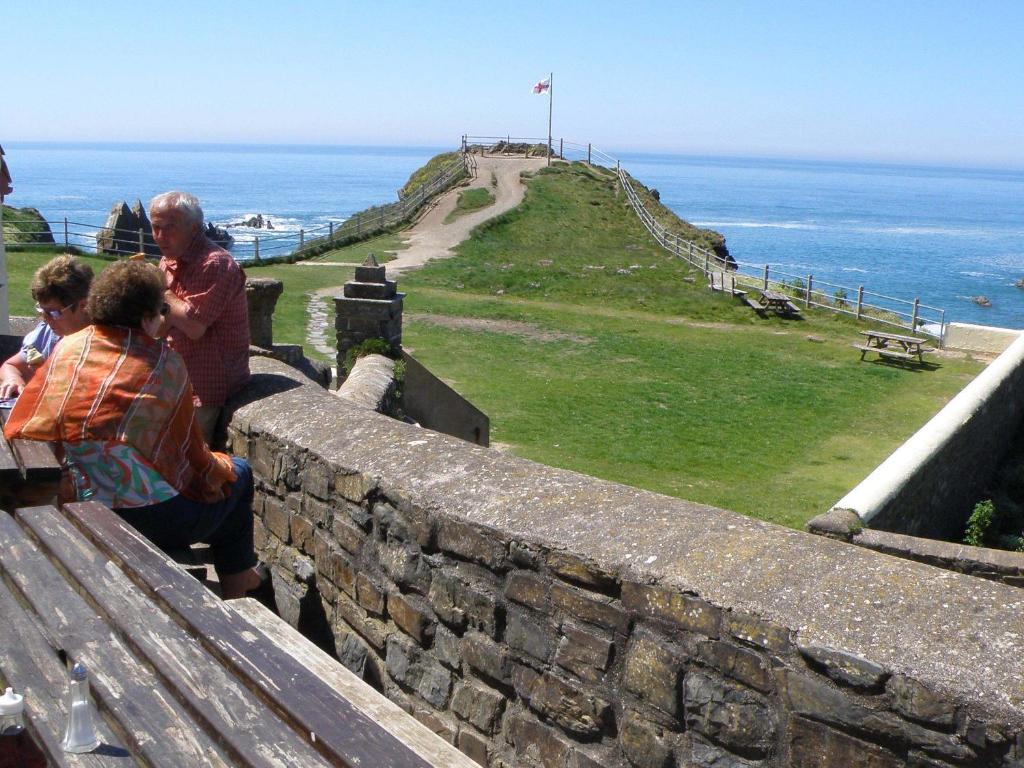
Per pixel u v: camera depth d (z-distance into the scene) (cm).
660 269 3438
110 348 370
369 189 19925
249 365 530
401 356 994
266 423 438
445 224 4125
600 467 1383
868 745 220
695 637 251
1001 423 1597
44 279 450
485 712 316
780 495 1308
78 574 266
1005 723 197
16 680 213
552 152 5816
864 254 10162
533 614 296
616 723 274
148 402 362
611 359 2170
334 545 389
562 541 285
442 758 274
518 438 1503
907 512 1034
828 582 238
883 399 1944
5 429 370
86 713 193
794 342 2500
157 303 377
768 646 236
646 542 273
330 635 398
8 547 290
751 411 1783
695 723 253
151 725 196
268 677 211
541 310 2733
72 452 360
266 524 442
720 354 2297
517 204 4481
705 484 1338
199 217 457
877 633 221
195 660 219
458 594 322
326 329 2175
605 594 275
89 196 15550
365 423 409
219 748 189
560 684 288
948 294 7094
